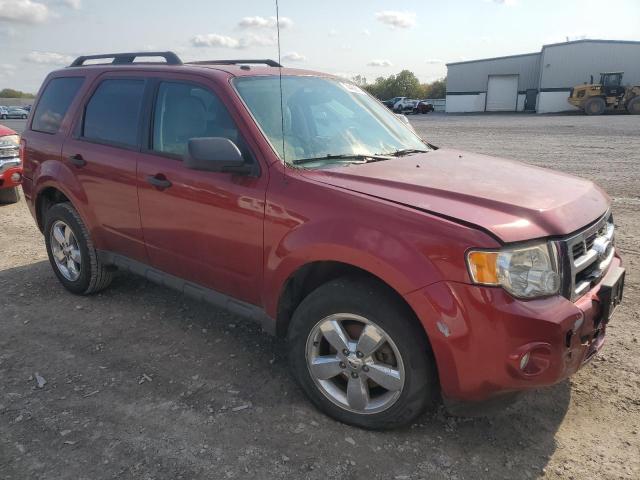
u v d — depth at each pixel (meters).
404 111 53.56
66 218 4.46
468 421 2.91
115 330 4.04
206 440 2.77
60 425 2.91
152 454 2.67
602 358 3.51
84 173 4.18
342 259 2.65
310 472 2.54
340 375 2.94
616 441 2.74
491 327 2.33
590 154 13.61
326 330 2.84
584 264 2.59
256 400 3.12
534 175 3.23
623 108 35.12
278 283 2.98
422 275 2.42
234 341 3.85
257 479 2.50
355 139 3.59
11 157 8.23
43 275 5.26
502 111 53.03
